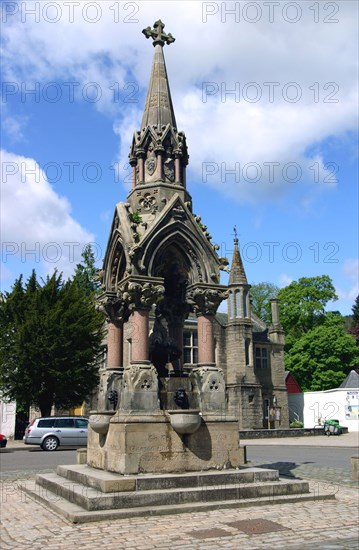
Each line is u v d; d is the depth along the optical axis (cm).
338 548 767
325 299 6569
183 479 1107
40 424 3077
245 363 4947
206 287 1336
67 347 3809
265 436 4084
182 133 1471
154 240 1295
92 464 1323
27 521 962
